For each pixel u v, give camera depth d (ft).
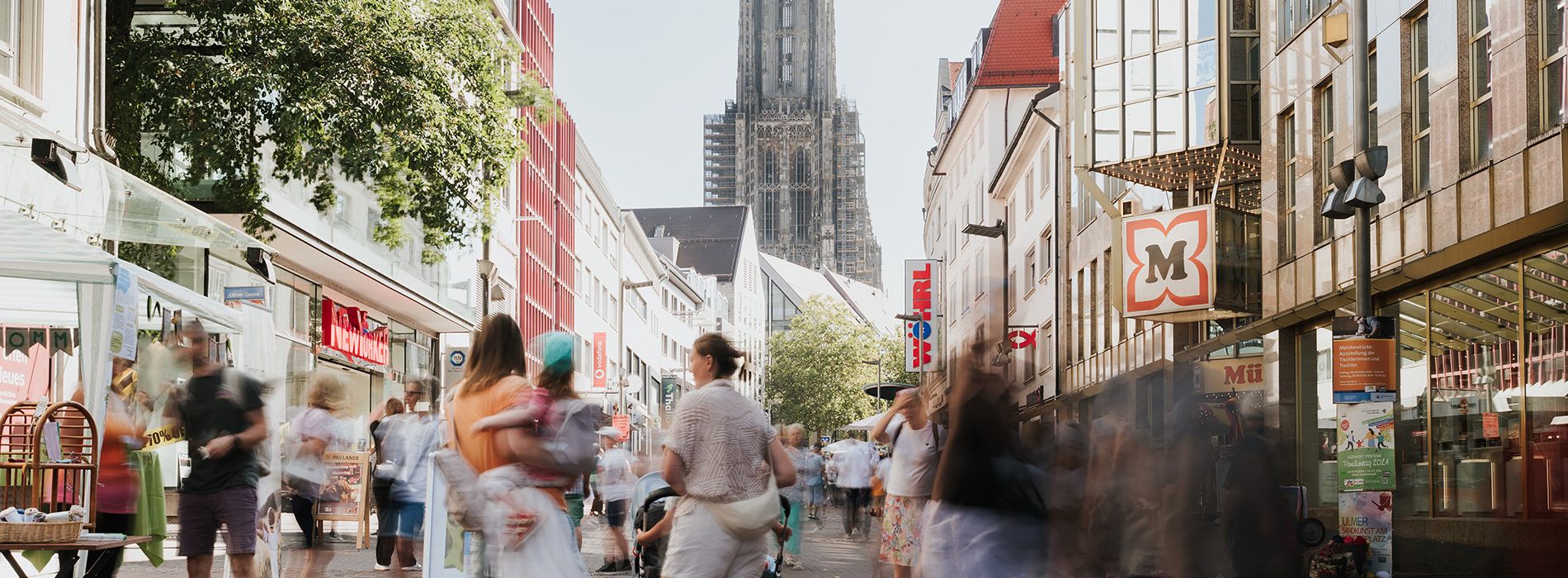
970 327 23.49
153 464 34.12
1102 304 112.06
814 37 571.69
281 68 60.70
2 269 34.71
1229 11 76.18
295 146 61.52
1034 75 184.14
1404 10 54.90
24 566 36.76
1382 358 45.68
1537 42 44.98
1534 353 46.01
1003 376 23.08
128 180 47.67
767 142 568.82
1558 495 44.19
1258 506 35.32
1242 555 35.24
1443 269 52.16
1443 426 53.21
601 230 243.60
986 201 186.70
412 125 62.75
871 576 49.62
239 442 28.12
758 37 572.51
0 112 48.08
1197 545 33.55
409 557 41.29
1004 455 22.93
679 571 20.76
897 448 28.99
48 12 52.65
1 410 47.01
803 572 51.24
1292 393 68.85
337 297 99.45
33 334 46.16
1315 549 44.78
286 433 44.65
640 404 287.48
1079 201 122.31
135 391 39.42
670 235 476.95
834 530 84.79
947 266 236.43
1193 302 75.31
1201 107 77.15
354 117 61.87
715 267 463.83
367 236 94.58
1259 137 75.72
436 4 66.03
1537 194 44.47
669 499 27.96
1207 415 35.04
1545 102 44.73
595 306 237.25
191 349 28.55
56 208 49.60
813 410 381.81
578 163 214.69
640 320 294.05
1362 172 46.96
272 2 61.41
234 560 28.30
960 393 22.99
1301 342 68.13
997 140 185.78
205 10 61.62
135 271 37.35
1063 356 131.23
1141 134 79.92
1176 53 78.59
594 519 92.38
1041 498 23.18
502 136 68.18
